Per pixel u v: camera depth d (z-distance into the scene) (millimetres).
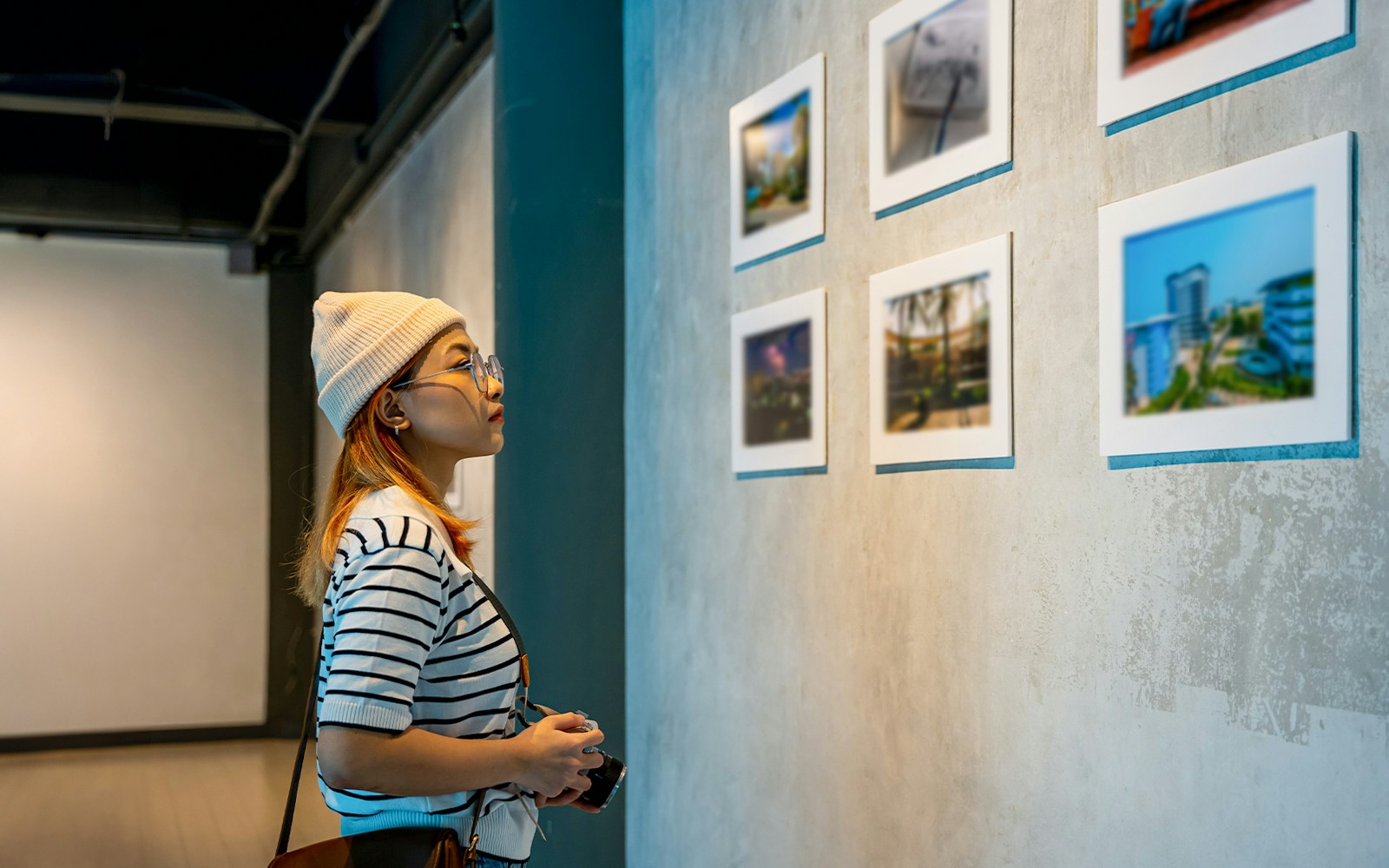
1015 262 2258
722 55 3439
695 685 3523
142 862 5695
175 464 9875
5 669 9219
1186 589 1875
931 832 2471
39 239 9547
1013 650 2246
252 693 9930
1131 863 1965
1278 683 1719
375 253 8047
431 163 6543
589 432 4039
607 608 4012
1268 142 1761
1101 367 2021
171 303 9945
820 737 2885
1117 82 2008
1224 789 1800
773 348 3098
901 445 2553
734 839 3277
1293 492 1704
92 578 9547
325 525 1584
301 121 6723
